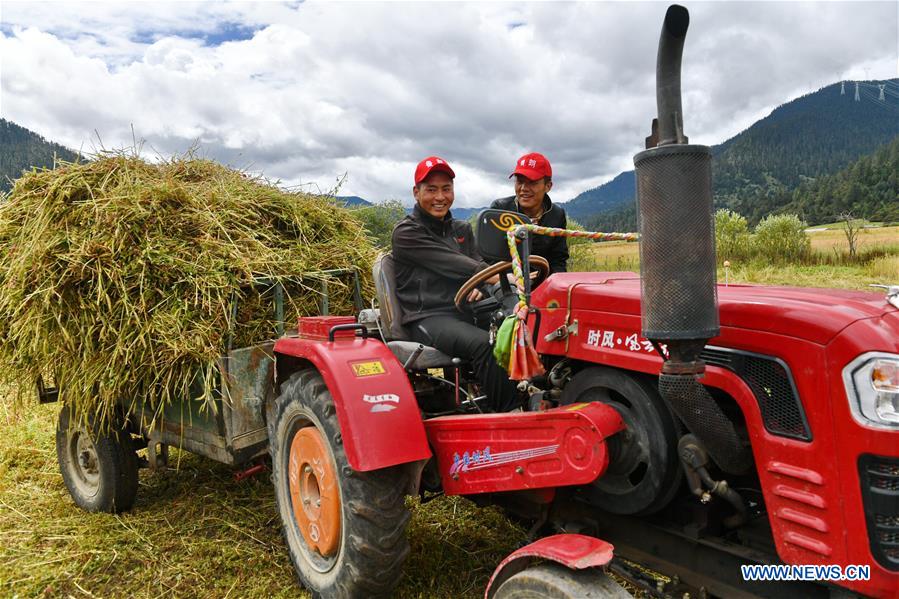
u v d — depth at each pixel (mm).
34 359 3404
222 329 3053
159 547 3225
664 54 1703
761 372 1878
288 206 3822
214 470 4289
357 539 2420
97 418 3451
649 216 1735
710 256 1720
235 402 3082
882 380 1602
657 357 2082
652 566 2236
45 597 2803
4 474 4191
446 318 3293
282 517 2988
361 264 3916
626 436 2178
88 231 3215
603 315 2273
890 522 1606
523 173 4012
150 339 2994
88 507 3719
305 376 2812
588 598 1800
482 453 2453
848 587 1668
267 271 3328
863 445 1618
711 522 2131
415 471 2486
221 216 3451
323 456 2619
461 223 3896
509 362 2391
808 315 1763
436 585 2863
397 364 2637
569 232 2314
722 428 1842
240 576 2971
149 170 3760
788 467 1783
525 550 1983
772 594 1936
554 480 2215
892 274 17156
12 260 3344
